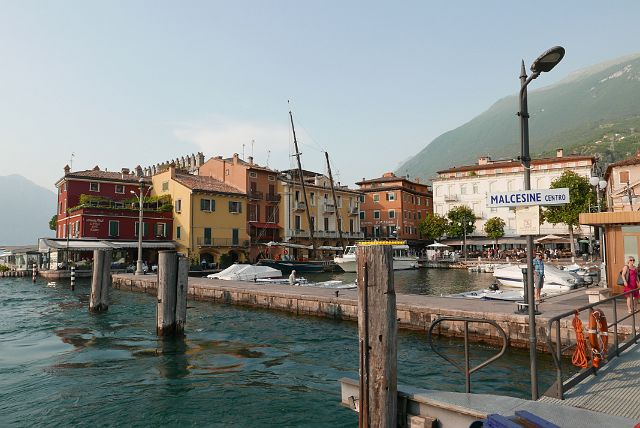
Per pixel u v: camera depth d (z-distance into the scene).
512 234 80.25
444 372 11.62
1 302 27.09
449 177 86.38
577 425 5.44
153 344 15.19
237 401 9.66
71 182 55.28
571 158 75.44
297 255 66.69
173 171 58.22
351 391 7.09
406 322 16.94
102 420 8.70
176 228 56.31
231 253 59.84
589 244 67.56
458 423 5.92
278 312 22.30
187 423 8.54
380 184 89.81
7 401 9.69
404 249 64.56
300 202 68.75
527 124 7.75
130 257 52.50
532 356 7.03
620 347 9.27
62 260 48.38
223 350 14.36
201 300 27.42
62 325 18.89
